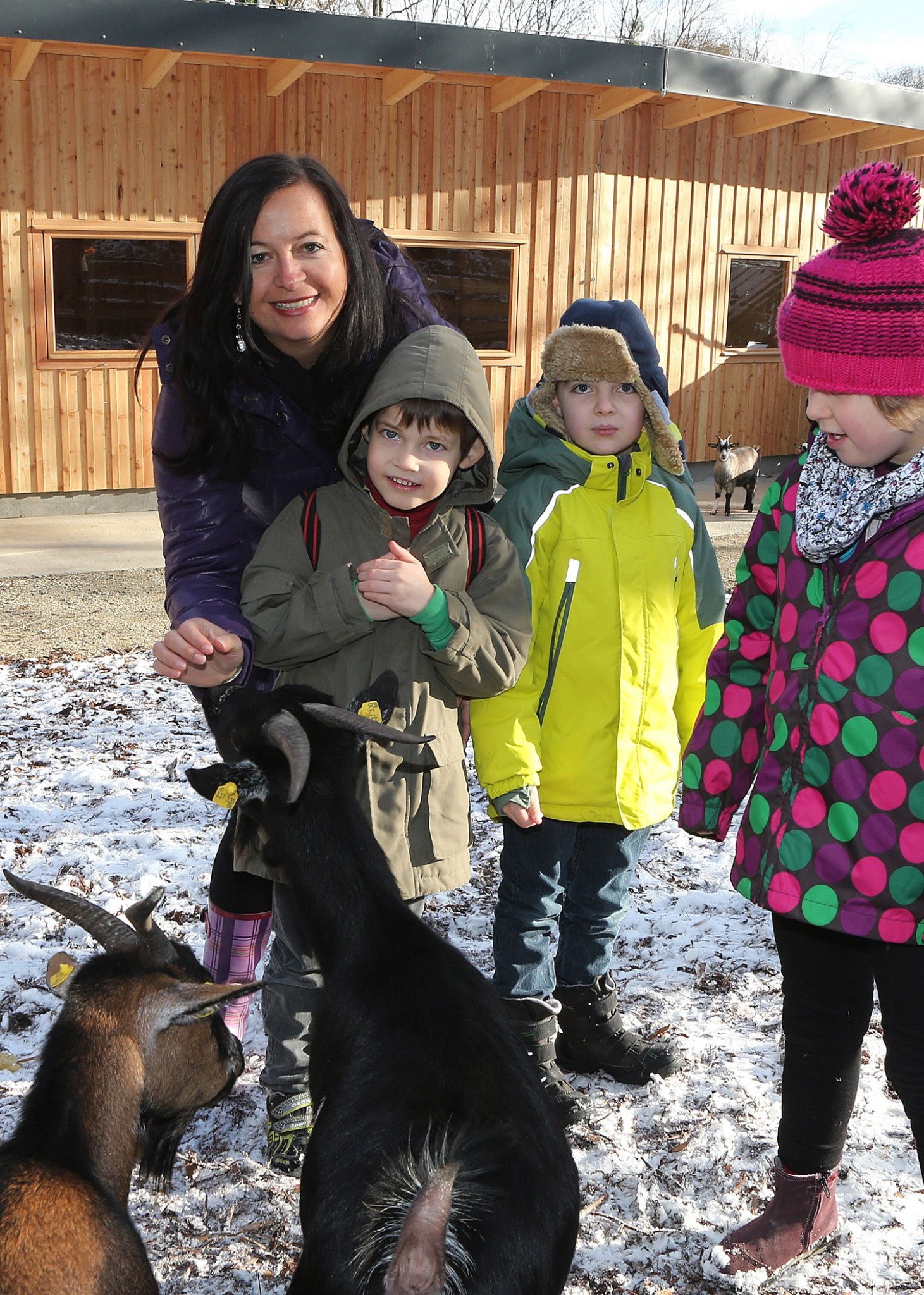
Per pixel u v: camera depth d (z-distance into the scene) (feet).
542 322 47.14
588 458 10.75
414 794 9.36
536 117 45.27
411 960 7.29
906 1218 9.44
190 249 40.93
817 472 7.93
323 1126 6.82
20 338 39.06
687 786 9.25
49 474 40.42
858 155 53.98
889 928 7.61
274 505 10.39
